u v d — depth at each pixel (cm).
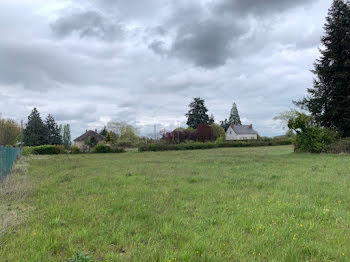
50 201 706
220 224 495
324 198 684
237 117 9056
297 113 2453
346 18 2431
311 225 475
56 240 409
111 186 930
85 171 1430
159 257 348
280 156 2262
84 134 8538
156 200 697
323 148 2312
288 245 383
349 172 1138
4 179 1141
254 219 513
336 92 2462
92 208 613
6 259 354
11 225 499
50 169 1580
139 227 478
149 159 2273
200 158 2247
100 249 382
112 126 6600
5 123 4853
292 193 756
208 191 808
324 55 2556
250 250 374
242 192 781
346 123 2402
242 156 2381
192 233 439
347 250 368
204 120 7525
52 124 6981
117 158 2550
